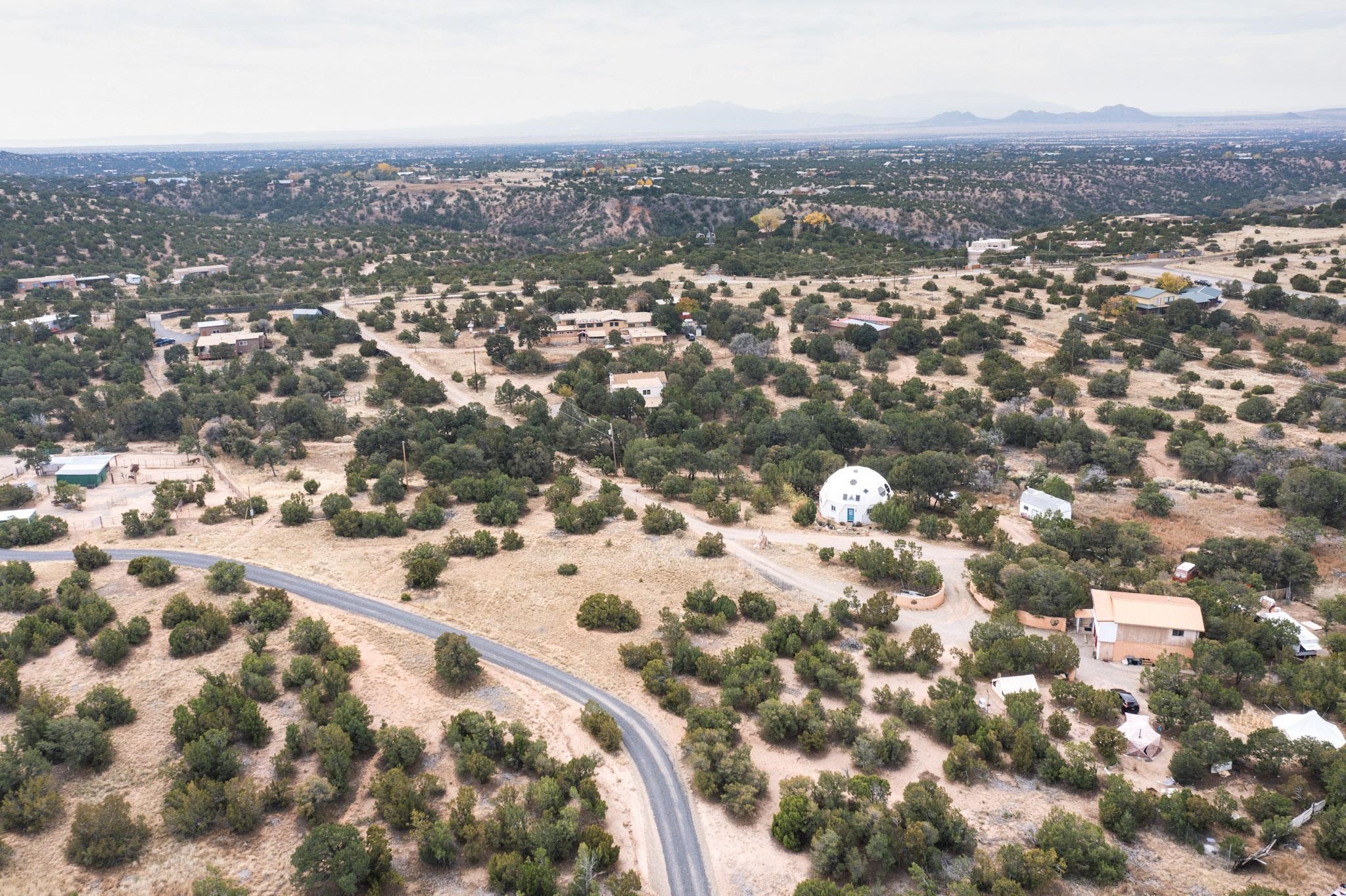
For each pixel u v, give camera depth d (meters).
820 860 57.34
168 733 70.25
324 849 55.22
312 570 101.38
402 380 181.50
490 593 96.62
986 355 188.75
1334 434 145.62
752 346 194.25
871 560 98.38
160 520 113.69
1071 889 55.59
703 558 105.69
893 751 68.19
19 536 109.00
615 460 145.75
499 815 60.38
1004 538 105.94
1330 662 77.31
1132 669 83.38
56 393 168.75
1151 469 137.50
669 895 56.75
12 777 61.81
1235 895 53.38
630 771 68.38
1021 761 66.94
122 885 55.25
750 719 75.31
